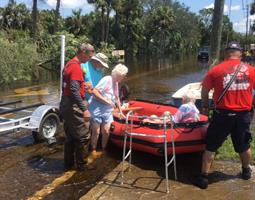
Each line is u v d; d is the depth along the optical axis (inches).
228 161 143.2
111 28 1450.5
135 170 136.6
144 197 114.0
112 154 155.6
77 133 137.0
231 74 116.9
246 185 122.8
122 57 1115.9
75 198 119.8
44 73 611.2
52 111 178.4
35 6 885.2
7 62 494.9
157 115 175.6
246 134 122.1
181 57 1541.6
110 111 152.0
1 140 178.2
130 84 460.8
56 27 967.6
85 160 142.8
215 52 240.2
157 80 516.4
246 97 118.3
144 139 141.2
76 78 130.6
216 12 237.9
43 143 173.6
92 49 132.4
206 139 122.1
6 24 1152.8
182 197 114.0
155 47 1895.9
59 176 136.7
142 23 1630.2
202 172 121.7
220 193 116.8
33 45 644.7
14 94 359.3
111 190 119.2
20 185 129.3
